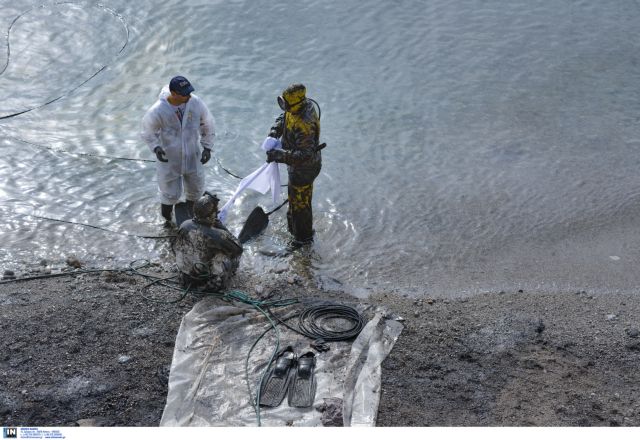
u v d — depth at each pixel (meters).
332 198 12.56
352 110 15.31
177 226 11.57
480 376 8.48
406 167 13.57
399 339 9.06
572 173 13.54
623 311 9.91
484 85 16.36
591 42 18.17
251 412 7.75
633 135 14.77
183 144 10.88
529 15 19.30
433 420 7.81
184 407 7.75
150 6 18.92
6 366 8.30
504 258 11.21
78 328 9.00
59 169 13.12
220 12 18.80
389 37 18.02
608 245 11.55
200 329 8.93
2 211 11.81
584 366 8.70
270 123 14.78
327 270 10.72
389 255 11.16
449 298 10.17
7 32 17.78
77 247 11.02
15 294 9.70
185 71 16.55
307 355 8.52
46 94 15.71
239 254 9.79
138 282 10.11
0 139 13.99
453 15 19.16
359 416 7.74
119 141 14.15
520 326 9.34
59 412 7.72
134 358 8.54
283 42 17.69
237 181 12.99
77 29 17.97
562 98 15.98
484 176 13.39
